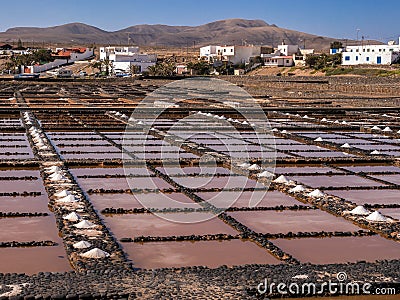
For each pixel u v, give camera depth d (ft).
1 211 38.34
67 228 33.73
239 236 33.71
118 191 44.50
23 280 25.52
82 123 90.74
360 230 35.22
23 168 54.44
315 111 116.47
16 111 106.01
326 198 42.42
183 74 325.42
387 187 47.62
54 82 248.52
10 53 479.82
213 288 24.77
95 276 26.11
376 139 78.43
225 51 368.89
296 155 62.95
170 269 27.40
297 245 32.60
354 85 185.37
